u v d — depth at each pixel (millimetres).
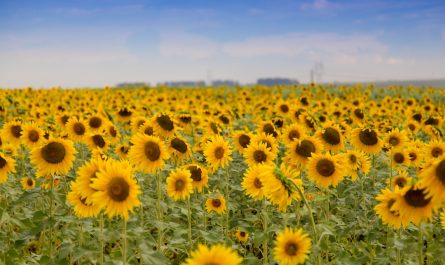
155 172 2340
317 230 1760
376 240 2527
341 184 3031
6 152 3359
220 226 2785
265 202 2256
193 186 2666
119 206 1606
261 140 2875
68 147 2258
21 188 3002
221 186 3129
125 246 1709
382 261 2104
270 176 1782
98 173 1604
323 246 1809
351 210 2854
